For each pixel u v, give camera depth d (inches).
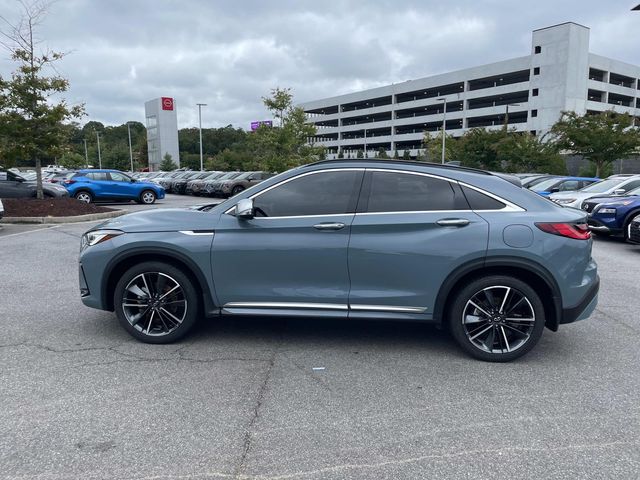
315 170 168.1
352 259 161.5
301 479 102.0
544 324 165.0
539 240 155.5
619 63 2549.2
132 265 177.6
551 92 2349.9
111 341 178.1
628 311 221.5
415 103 3090.6
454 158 1510.8
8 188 671.8
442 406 133.0
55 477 101.7
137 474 103.1
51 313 209.9
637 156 1192.2
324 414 128.3
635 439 117.4
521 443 115.4
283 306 167.2
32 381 144.6
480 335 164.1
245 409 130.3
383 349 173.9
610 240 452.8
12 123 540.4
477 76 2721.5
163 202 922.1
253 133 1306.6
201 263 167.0
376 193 163.8
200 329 192.5
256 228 164.6
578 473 104.2
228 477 102.5
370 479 102.1
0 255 342.0
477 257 157.1
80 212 585.3
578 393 141.1
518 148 1282.0
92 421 123.2
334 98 3737.7
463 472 104.4
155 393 138.4
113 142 4448.8
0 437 115.6
